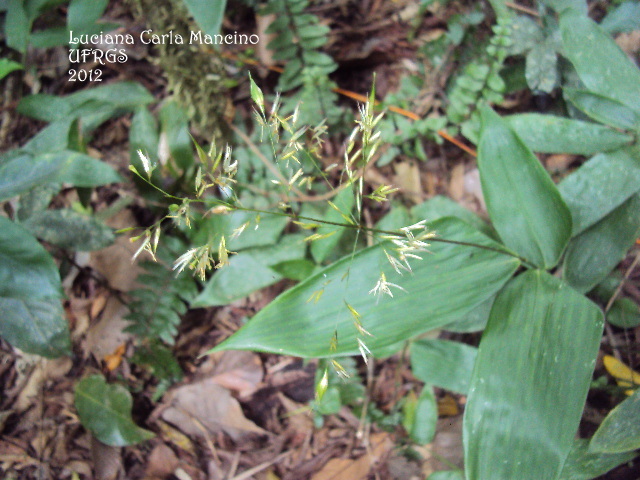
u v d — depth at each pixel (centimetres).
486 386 26
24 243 30
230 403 40
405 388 39
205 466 38
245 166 42
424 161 45
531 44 38
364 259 28
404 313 27
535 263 29
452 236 29
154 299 40
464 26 43
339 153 45
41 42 37
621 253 32
